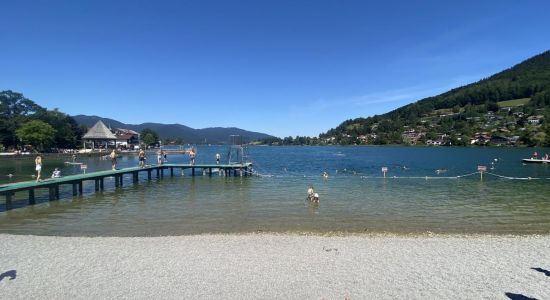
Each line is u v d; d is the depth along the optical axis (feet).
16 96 402.11
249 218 69.05
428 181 133.28
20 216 72.43
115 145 442.09
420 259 42.39
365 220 66.74
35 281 36.35
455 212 74.08
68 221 67.62
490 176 151.23
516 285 34.96
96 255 44.27
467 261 41.70
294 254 44.29
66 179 96.73
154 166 147.23
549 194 99.14
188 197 96.37
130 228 61.72
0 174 165.89
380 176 152.66
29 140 327.88
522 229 59.93
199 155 435.94
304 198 92.38
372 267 39.75
